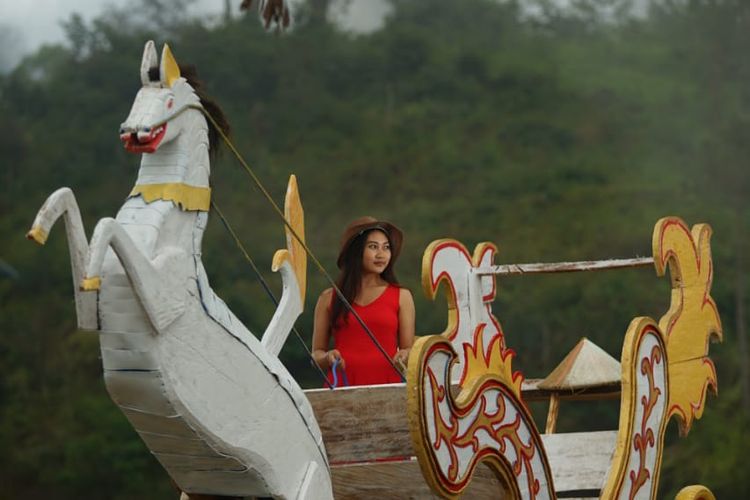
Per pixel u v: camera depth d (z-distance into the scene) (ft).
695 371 20.80
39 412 120.26
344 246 20.86
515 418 16.99
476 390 15.99
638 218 134.51
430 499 17.43
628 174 145.18
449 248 19.80
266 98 163.12
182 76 14.56
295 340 108.47
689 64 162.30
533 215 139.23
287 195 17.19
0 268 127.13
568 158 151.12
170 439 13.96
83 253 12.70
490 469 16.84
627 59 172.14
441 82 169.27
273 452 14.76
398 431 17.33
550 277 124.26
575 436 20.68
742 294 117.80
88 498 112.27
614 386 21.45
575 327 117.29
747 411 110.83
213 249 125.80
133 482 112.37
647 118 156.04
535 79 169.07
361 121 160.86
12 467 113.80
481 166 150.82
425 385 14.67
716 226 130.72
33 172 148.66
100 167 150.82
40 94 160.04
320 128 158.71
